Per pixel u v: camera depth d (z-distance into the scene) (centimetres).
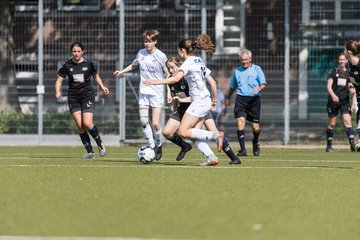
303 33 6912
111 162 4597
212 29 7150
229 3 7338
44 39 6988
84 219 2423
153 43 4775
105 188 3173
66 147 6625
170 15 7069
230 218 2445
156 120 4731
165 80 3947
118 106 6906
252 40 7006
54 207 2661
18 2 7131
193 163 4509
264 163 4581
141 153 4431
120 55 6775
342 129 6894
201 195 2959
